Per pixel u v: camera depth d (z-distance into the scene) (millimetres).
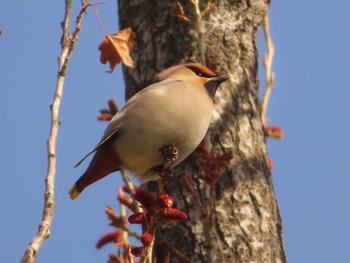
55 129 7344
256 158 10844
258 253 10234
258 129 11117
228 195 10398
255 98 11383
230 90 11094
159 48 11312
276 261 10359
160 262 10281
